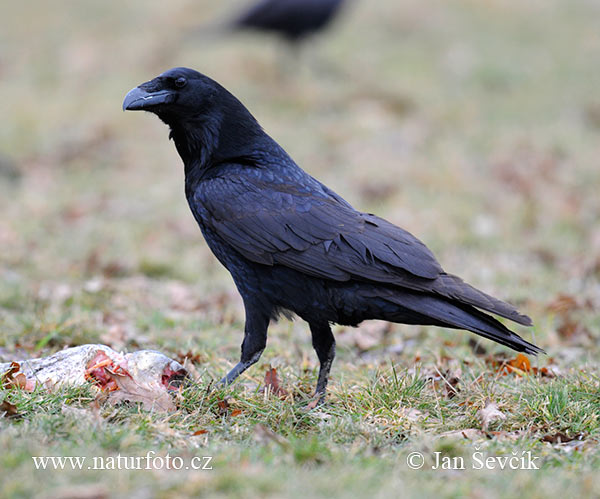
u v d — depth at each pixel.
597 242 15.02
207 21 28.83
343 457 6.59
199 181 8.61
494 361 9.57
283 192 8.26
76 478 5.85
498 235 15.52
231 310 11.94
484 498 5.81
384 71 25.45
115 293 12.21
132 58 25.55
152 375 7.99
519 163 19.33
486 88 24.88
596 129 22.36
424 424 7.60
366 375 8.96
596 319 11.39
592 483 6.02
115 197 17.09
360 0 31.20
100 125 20.58
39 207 16.06
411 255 7.74
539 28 29.94
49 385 7.75
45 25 28.61
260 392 8.44
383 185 17.70
